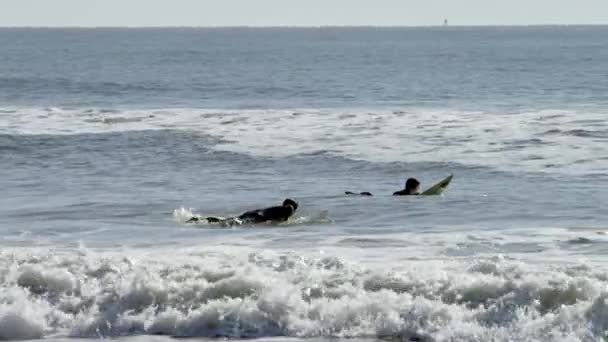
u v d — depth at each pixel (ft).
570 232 124.06
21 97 428.15
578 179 179.22
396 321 77.15
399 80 572.10
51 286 87.45
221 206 158.51
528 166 195.62
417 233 126.72
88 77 617.21
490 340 73.05
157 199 166.40
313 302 80.74
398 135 243.81
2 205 160.76
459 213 146.10
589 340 71.20
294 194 170.19
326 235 126.41
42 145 246.47
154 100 409.69
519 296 78.54
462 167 198.08
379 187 179.83
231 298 82.23
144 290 83.87
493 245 113.19
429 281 83.15
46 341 78.33
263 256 97.40
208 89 489.26
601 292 77.36
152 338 78.23
